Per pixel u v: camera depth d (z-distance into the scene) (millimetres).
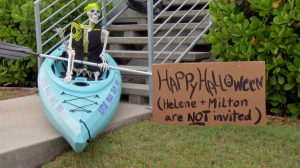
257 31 4363
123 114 4445
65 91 4051
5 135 3840
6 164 3498
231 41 4758
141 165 3533
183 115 4289
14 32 5613
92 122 3693
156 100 4324
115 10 6781
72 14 6207
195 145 3775
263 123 4219
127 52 5516
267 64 4340
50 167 3596
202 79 4258
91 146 3814
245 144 3799
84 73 4617
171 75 4289
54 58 4543
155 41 5688
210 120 4262
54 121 3771
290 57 4410
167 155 3646
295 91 4391
